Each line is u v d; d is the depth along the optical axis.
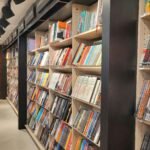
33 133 4.73
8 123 6.05
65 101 3.09
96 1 2.65
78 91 2.58
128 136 1.76
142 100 1.72
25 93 5.66
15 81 7.92
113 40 1.70
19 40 5.65
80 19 2.65
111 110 1.71
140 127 1.80
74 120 2.72
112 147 1.72
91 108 2.67
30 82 5.38
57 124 3.37
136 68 1.78
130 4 1.75
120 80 1.73
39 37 4.79
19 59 5.65
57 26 3.16
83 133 2.43
